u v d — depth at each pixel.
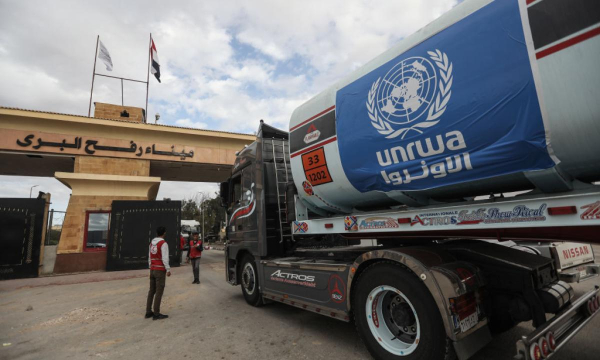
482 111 2.29
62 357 3.86
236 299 6.61
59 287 9.58
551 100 1.96
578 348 3.32
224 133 17.00
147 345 4.12
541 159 2.08
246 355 3.59
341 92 3.61
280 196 5.54
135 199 14.68
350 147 3.41
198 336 4.35
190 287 8.49
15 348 4.26
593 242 2.10
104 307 6.57
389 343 2.98
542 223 2.16
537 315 2.68
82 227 13.59
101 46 16.73
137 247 13.52
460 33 2.47
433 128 2.61
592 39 1.79
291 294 4.46
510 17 2.16
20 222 12.21
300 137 4.24
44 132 13.92
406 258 2.80
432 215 2.86
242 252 6.32
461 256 3.14
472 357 3.20
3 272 11.70
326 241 5.63
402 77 2.88
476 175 2.42
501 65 2.19
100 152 14.67
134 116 16.62
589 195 1.96
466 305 2.59
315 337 4.05
